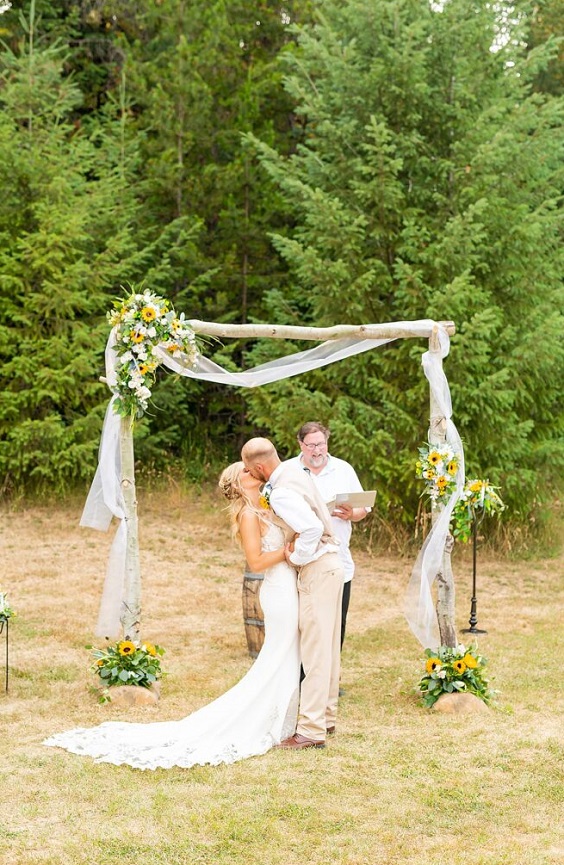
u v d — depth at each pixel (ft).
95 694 21.29
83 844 14.05
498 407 35.76
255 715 18.25
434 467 21.29
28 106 45.03
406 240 36.76
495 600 31.60
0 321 43.47
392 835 14.47
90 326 44.62
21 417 43.91
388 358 37.65
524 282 37.78
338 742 18.49
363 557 37.63
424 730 19.20
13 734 18.83
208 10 49.78
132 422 21.61
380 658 24.97
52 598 30.63
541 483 38.42
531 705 21.06
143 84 49.14
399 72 36.63
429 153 37.99
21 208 44.09
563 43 54.19
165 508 44.42
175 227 47.16
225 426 51.57
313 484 18.62
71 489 45.06
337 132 37.88
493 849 14.06
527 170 38.01
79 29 57.72
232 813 15.12
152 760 17.17
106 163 47.73
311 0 51.16
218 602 30.91
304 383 38.52
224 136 49.49
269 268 50.37
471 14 37.52
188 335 21.01
